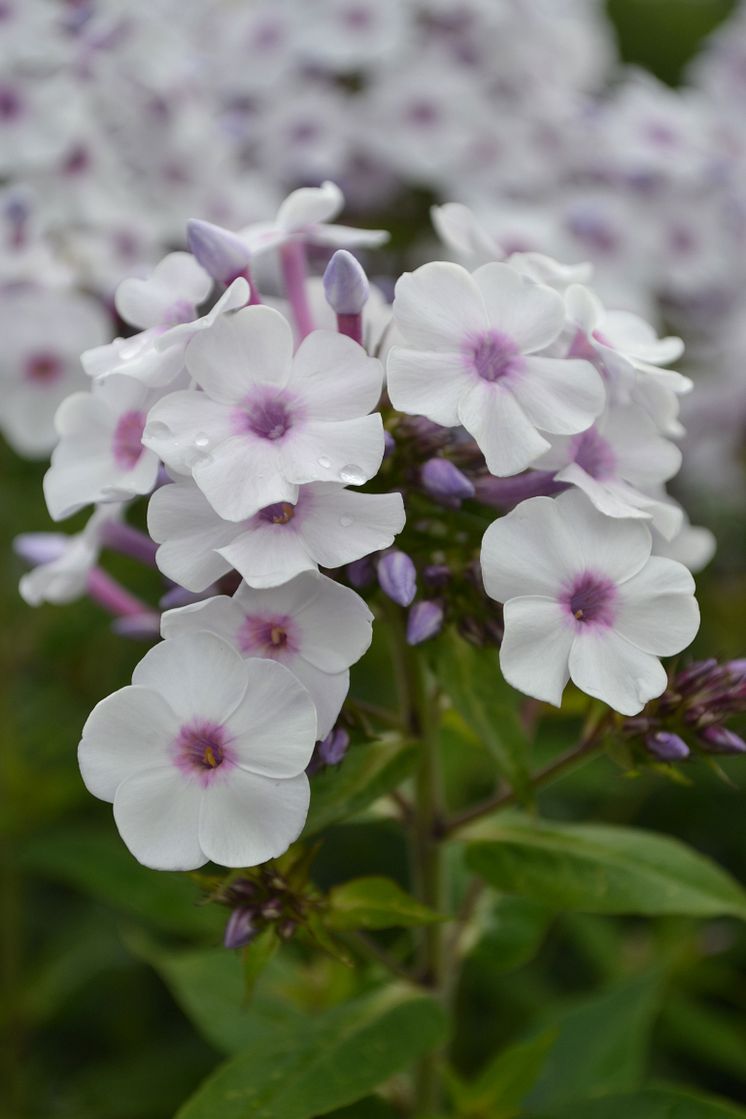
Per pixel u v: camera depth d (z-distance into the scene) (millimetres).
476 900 366
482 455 315
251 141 588
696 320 638
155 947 480
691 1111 338
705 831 557
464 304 303
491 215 526
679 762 317
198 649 286
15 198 452
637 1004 404
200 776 287
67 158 478
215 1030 382
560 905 336
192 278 320
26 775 464
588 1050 398
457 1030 478
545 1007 456
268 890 312
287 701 284
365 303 317
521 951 370
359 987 383
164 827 287
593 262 561
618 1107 341
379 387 294
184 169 525
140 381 299
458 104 572
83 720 517
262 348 297
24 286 452
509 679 288
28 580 343
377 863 528
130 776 287
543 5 629
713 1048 453
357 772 320
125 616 363
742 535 681
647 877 337
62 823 485
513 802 339
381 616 331
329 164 570
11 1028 478
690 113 605
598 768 475
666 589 296
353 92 625
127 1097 453
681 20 869
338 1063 328
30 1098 494
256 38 587
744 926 487
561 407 300
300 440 291
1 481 518
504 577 292
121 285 320
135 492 300
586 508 298
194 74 521
